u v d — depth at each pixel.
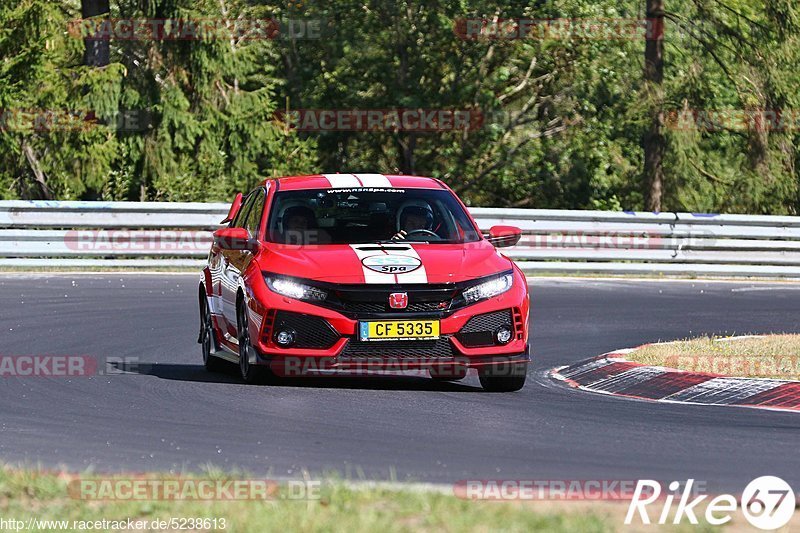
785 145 110.44
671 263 77.06
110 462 25.80
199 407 32.69
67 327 49.88
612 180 126.38
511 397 35.31
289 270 35.19
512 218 75.06
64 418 31.11
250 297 35.38
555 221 75.50
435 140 120.75
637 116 112.25
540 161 121.50
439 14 113.12
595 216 75.88
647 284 71.19
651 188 112.88
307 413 31.73
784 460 26.38
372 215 38.03
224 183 101.31
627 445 27.98
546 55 117.19
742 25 116.06
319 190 39.06
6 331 48.38
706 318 57.12
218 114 101.50
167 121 98.38
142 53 100.31
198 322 52.47
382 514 20.02
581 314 57.62
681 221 76.81
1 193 97.44
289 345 34.59
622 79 119.38
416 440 28.30
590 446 27.83
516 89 120.31
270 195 39.16
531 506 21.02
